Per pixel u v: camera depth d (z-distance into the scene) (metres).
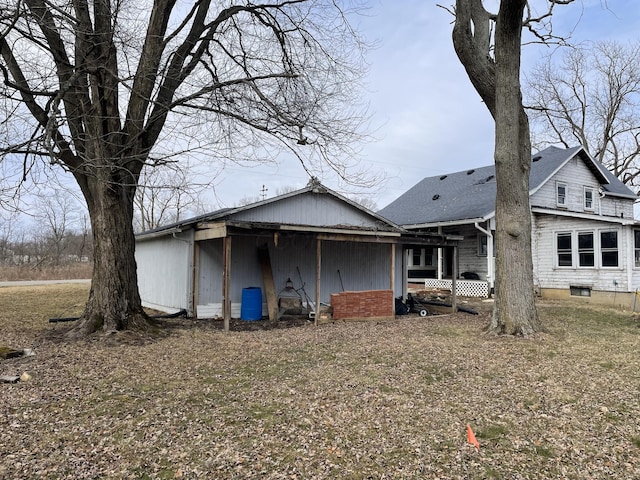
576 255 15.35
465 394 5.09
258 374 5.91
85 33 7.24
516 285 8.61
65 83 7.15
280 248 12.59
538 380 5.62
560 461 3.51
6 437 3.82
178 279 12.23
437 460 3.51
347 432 4.01
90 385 5.34
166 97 9.03
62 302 15.09
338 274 13.70
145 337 8.22
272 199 12.14
